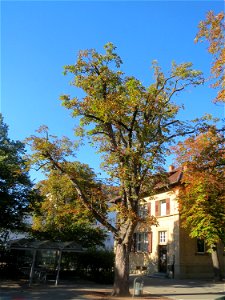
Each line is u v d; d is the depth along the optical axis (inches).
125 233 887.7
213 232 1138.0
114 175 846.5
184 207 1218.0
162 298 847.7
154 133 874.1
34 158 862.5
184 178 1129.4
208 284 1182.3
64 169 888.3
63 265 1278.3
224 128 912.3
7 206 1144.8
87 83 887.7
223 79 725.3
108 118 851.4
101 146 911.7
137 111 866.1
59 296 804.0
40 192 1326.3
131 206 869.8
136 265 1701.5
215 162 950.4
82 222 1318.9
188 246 1432.1
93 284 1098.7
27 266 1237.1
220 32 734.5
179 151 1095.0
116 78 895.1
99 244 1389.0
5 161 1200.2
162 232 1567.4
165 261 1518.2
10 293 826.8
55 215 1326.3
